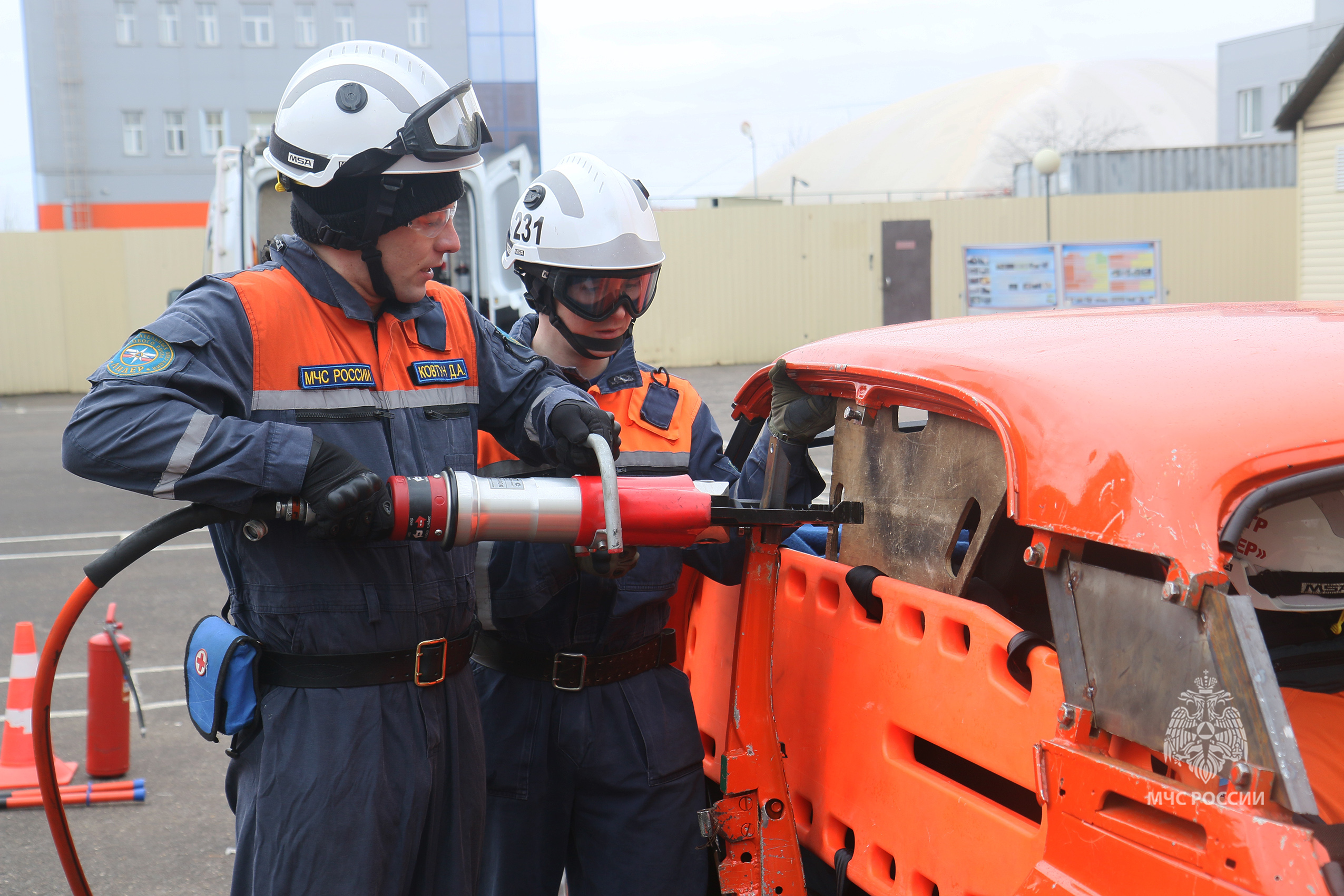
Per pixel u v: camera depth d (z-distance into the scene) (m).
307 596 1.75
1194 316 1.89
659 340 22.39
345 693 1.77
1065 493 1.41
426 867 1.89
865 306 22.62
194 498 1.62
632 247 2.17
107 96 36.34
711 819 2.00
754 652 2.00
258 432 1.61
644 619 2.27
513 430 2.04
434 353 1.93
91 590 1.69
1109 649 1.37
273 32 36.84
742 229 22.31
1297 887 1.12
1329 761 1.66
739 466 2.68
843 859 1.87
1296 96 16.84
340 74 1.74
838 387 2.03
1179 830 1.26
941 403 1.76
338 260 1.81
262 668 1.78
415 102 1.74
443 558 1.86
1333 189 16.78
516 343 2.08
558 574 2.15
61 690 5.21
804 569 2.05
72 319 20.62
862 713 1.84
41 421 16.56
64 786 4.05
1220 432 1.31
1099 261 21.53
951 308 22.62
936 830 1.65
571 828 2.38
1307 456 1.29
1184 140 108.50
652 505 1.79
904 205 22.39
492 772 2.28
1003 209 22.44
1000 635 1.56
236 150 8.29
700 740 2.36
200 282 1.76
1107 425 1.39
